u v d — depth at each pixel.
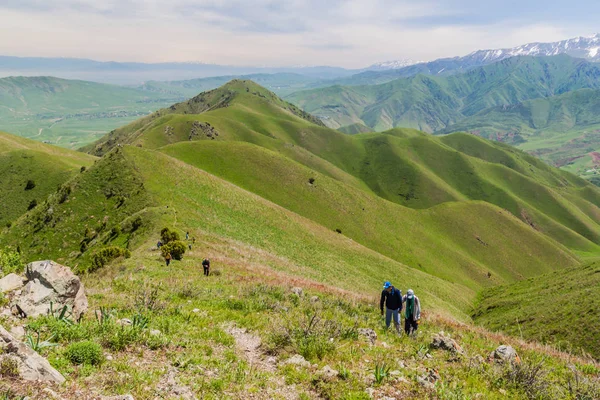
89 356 7.49
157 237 43.69
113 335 8.88
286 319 13.16
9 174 117.50
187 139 184.75
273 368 9.14
